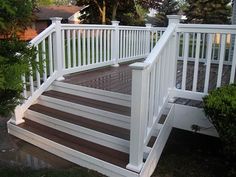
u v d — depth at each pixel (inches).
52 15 893.8
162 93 129.4
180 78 200.7
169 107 140.3
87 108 145.7
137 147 105.7
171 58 140.1
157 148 122.8
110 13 737.0
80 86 165.0
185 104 138.2
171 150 136.7
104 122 140.4
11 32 95.2
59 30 176.1
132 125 104.9
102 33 223.5
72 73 204.1
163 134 129.6
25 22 95.5
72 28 186.7
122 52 259.1
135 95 101.5
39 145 142.2
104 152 123.0
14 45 94.3
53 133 144.3
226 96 108.1
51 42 171.9
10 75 85.7
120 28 246.7
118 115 133.6
